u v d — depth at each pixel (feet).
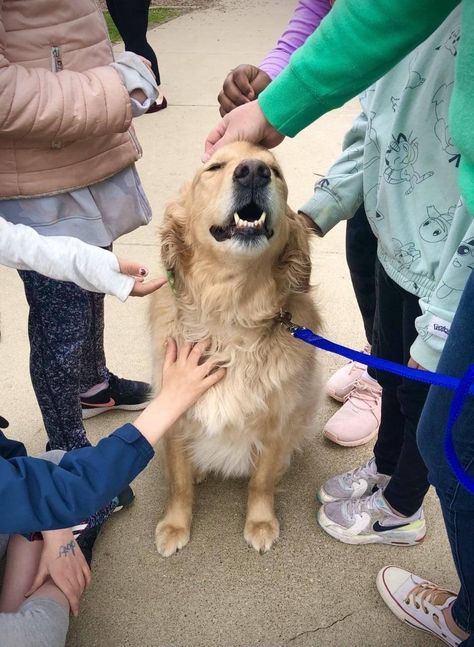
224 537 7.91
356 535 7.65
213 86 22.21
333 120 19.63
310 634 6.75
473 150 3.73
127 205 7.41
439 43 5.16
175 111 20.13
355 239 7.90
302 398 7.70
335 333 11.30
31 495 5.10
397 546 7.73
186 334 7.43
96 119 5.99
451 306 4.89
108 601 7.08
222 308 7.16
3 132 5.74
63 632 6.01
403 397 6.35
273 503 8.23
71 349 7.23
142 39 19.71
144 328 11.48
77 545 6.81
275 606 7.04
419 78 5.36
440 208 5.45
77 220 6.85
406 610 6.75
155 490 8.58
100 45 6.50
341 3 4.78
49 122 5.74
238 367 7.26
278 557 7.61
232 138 6.57
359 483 8.16
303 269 7.41
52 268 5.63
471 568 5.21
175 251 7.39
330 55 4.98
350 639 6.70
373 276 8.20
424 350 5.18
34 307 6.98
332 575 7.39
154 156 17.25
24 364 10.61
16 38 5.92
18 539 6.79
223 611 6.98
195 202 7.09
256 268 6.88
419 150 5.48
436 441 4.74
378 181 6.07
